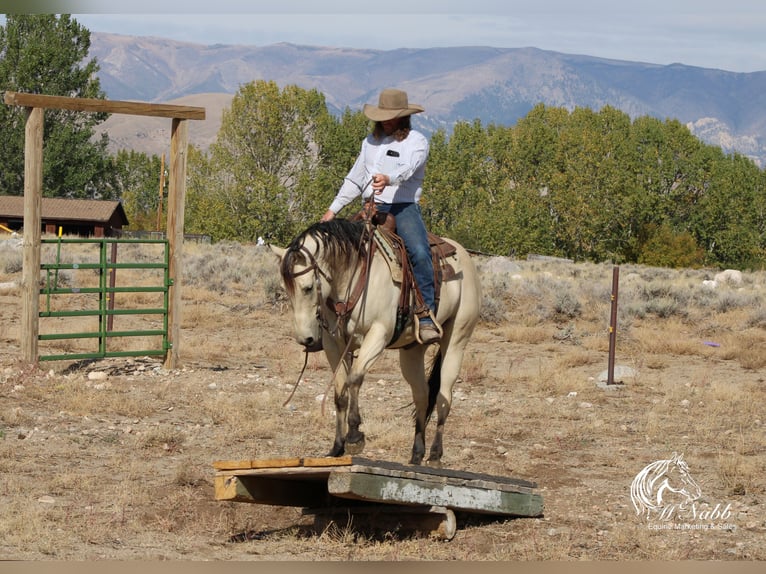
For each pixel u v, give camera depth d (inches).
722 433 497.7
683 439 482.9
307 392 583.8
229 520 330.6
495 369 717.3
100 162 3277.6
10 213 2755.9
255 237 3024.1
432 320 348.5
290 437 459.8
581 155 3649.1
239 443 443.5
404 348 365.1
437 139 3582.7
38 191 583.8
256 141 3078.2
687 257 3336.6
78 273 1221.7
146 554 274.8
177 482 365.1
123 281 1191.6
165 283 642.8
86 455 402.9
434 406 379.9
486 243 3294.8
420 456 368.8
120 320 877.8
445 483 313.6
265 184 2979.8
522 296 1151.0
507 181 3612.2
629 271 2204.7
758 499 373.1
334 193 3090.6
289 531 324.5
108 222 2787.9
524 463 424.5
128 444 428.5
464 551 305.0
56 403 501.7
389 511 323.3
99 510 325.1
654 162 3858.3
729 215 3786.9
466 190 3484.3
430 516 317.7
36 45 3078.2
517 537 323.3
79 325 818.8
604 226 3590.1
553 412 542.0
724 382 671.1
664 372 724.0
